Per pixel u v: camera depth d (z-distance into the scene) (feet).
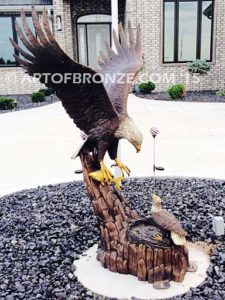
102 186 11.71
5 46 53.57
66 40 52.60
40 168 23.79
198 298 10.38
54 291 10.93
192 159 24.35
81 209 16.80
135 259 11.32
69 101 10.13
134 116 37.27
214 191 18.57
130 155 25.39
